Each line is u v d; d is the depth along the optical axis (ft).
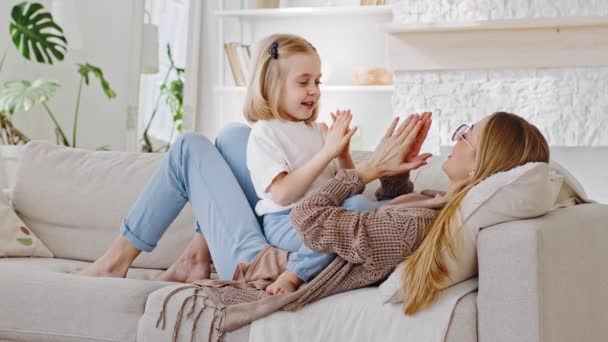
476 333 5.23
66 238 8.52
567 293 5.42
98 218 8.44
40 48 15.74
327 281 5.71
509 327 5.09
